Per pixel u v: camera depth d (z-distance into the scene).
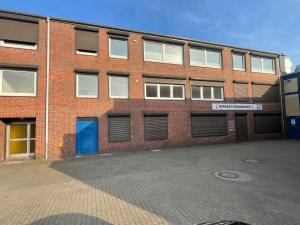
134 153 13.82
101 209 5.16
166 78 16.33
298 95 20.31
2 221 4.64
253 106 19.69
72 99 13.48
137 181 7.47
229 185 6.88
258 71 20.53
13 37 12.51
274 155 12.10
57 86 13.19
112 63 14.80
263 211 4.95
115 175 8.37
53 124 12.91
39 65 12.91
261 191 6.30
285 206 5.22
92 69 14.16
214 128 17.78
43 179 8.03
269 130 20.33
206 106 17.59
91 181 7.60
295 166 9.48
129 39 15.48
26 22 12.88
